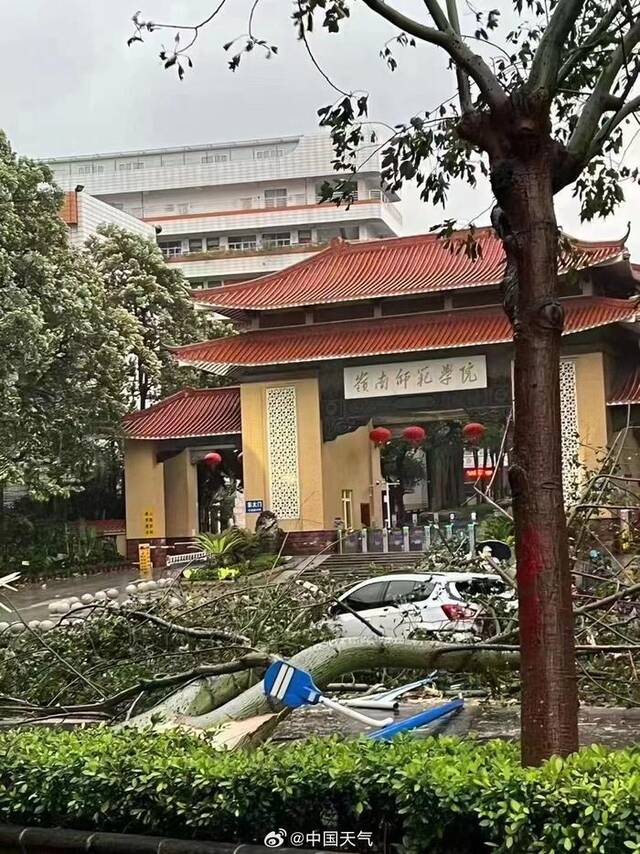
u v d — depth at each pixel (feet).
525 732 14.79
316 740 17.75
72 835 16.26
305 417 114.11
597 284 104.27
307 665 24.45
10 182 110.83
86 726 22.71
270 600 36.09
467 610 41.93
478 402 107.65
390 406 111.34
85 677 28.30
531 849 13.00
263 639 32.32
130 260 148.15
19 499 129.39
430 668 25.91
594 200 23.73
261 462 115.34
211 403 128.06
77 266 124.06
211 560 98.53
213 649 27.76
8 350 101.50
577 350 104.06
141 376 147.84
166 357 148.05
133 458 125.59
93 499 135.64
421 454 194.90
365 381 111.55
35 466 108.37
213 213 233.35
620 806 12.71
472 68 16.22
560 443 15.34
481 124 16.12
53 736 19.10
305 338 113.09
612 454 39.99
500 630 33.78
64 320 110.93
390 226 235.61
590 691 29.09
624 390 106.11
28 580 109.91
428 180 23.34
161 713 24.89
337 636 35.19
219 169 243.81
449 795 13.89
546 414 15.19
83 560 118.42
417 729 24.54
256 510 114.93
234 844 15.33
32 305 103.45
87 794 16.53
